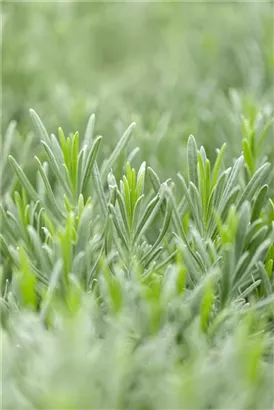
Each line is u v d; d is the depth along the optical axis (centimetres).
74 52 93
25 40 91
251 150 66
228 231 58
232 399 54
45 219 61
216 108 79
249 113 74
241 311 58
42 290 58
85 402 53
